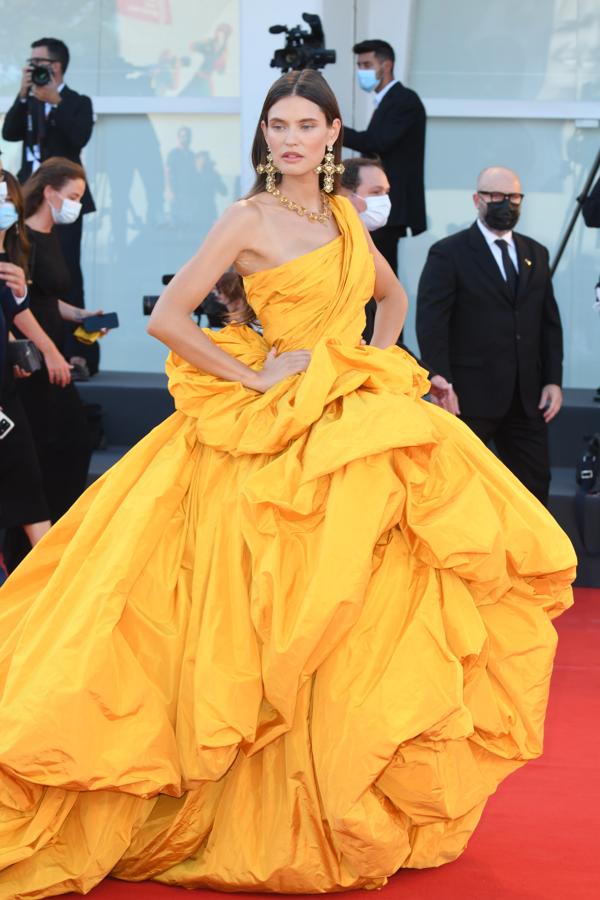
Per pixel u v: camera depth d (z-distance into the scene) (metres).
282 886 2.71
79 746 2.57
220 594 2.76
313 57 6.55
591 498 6.03
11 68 8.73
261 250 2.98
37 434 5.59
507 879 2.86
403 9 8.45
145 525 2.82
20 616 3.01
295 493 2.74
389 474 2.72
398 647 2.67
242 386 2.96
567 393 7.99
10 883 2.70
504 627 2.90
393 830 2.68
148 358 8.80
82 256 8.78
